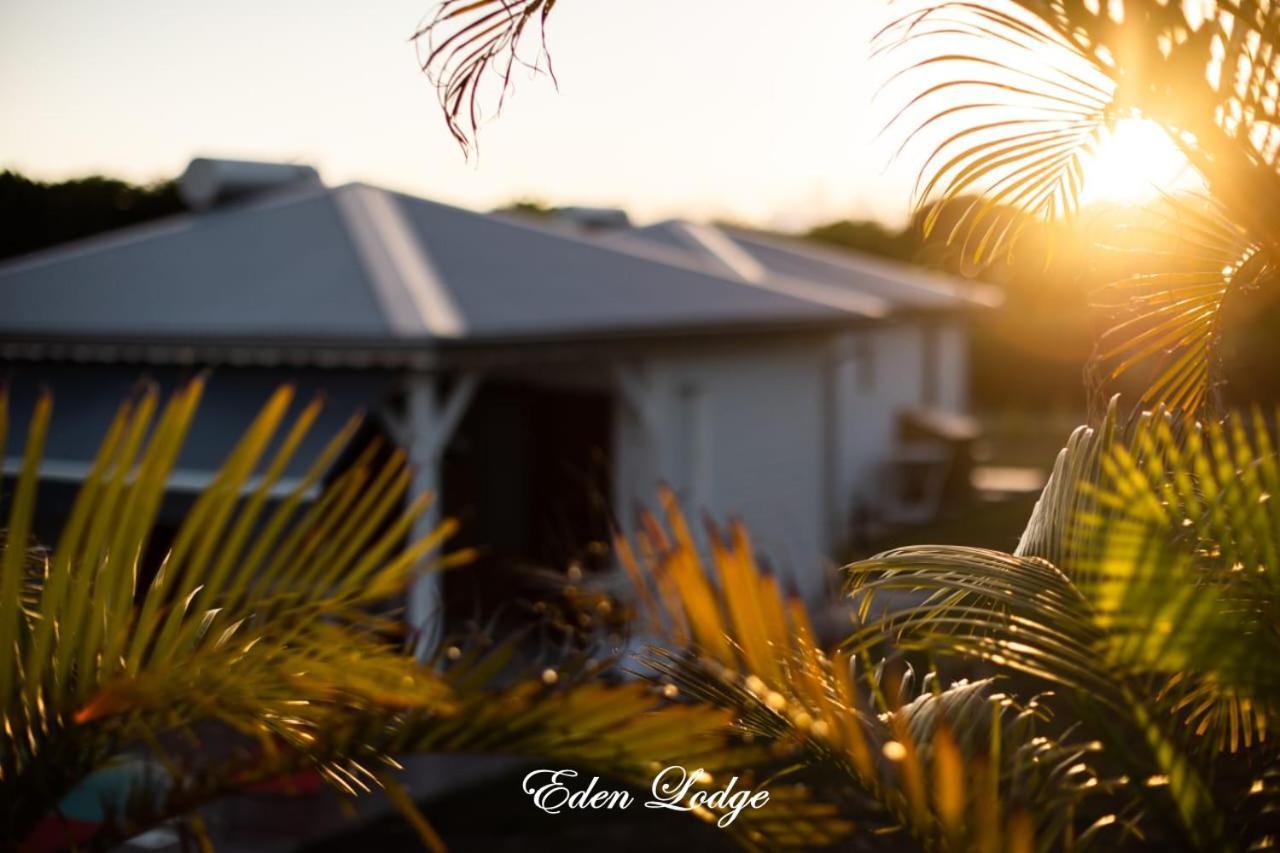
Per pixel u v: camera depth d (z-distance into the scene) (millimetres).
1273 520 2432
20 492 2416
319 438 10828
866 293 22969
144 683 2354
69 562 2441
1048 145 3416
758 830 2434
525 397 14586
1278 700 2215
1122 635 2221
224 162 16562
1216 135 2973
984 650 2582
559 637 6285
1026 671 2555
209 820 8281
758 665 2715
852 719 2633
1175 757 2361
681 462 14383
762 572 2742
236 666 2367
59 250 18406
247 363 12055
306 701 2488
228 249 14430
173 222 17203
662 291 15172
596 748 2334
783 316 15273
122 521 2447
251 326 11430
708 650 2748
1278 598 2400
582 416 14500
